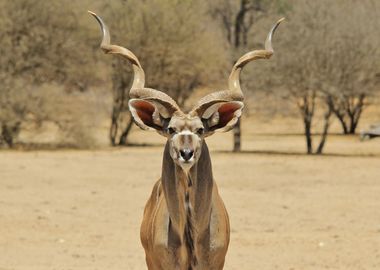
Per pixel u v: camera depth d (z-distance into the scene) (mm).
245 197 88750
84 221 71938
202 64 174625
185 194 27625
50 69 164625
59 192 91875
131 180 104188
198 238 28719
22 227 68438
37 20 161375
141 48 172125
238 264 52906
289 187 98188
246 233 65500
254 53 29891
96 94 184875
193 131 26531
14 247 59656
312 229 67750
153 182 102312
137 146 171375
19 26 160375
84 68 167250
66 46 163625
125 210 78750
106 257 55812
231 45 173875
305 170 118875
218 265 29750
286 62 147000
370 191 94125
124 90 173125
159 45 171875
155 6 172000
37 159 134375
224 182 103062
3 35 159250
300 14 151125
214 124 27594
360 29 149125
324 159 139625
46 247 59688
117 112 173000
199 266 29156
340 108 182750
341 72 148250
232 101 27391
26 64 161000
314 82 147000
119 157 140250
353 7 159125
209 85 189250
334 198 88000
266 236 64125
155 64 173625
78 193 91062
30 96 158250
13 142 164375
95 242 61875
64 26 163500
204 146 27922
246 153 153375
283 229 67625
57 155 143125
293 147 171625
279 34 150750
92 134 163875
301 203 84125
